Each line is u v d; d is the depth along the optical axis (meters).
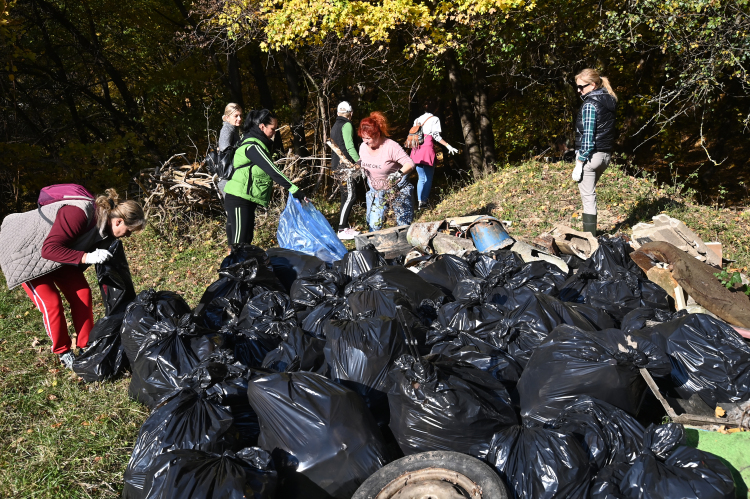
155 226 7.64
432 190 14.70
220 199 7.71
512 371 3.27
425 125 7.93
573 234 5.29
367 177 6.28
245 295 4.45
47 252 3.67
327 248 5.46
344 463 2.54
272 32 8.79
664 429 2.43
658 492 2.17
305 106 14.89
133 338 3.89
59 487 2.93
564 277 4.44
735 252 5.61
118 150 10.69
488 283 4.20
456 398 2.62
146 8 14.18
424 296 4.29
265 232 7.49
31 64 13.16
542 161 9.66
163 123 14.75
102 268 4.14
